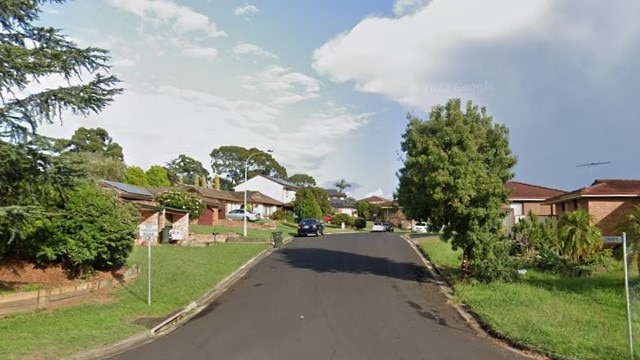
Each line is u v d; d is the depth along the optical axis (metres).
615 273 17.75
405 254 27.03
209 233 33.47
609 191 25.94
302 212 57.75
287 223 60.12
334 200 110.75
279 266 21.98
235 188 84.50
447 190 16.83
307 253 27.12
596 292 14.23
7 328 9.90
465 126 17.17
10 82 10.26
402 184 18.92
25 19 10.61
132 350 9.43
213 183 77.19
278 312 13.03
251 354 9.06
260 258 24.98
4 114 10.28
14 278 12.46
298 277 18.84
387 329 11.16
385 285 17.17
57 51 10.66
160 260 19.23
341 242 34.53
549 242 21.89
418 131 17.89
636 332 10.15
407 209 18.73
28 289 11.77
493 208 16.97
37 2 10.67
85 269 14.09
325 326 11.41
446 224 18.00
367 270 20.75
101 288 13.86
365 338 10.30
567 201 29.77
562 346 9.15
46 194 12.40
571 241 19.55
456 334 10.78
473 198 16.86
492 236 17.06
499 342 10.11
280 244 30.86
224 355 9.02
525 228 22.91
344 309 13.37
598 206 26.05
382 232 53.97
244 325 11.59
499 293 14.43
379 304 14.08
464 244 17.59
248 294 15.69
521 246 22.44
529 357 9.03
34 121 10.80
